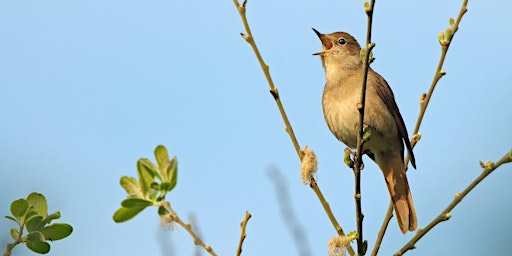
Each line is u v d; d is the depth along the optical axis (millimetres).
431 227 5703
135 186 4492
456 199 5602
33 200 5000
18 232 4977
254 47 6434
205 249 4559
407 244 5812
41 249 4980
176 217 4516
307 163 6125
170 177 4453
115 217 4410
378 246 6488
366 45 5957
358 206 5988
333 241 5785
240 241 5152
